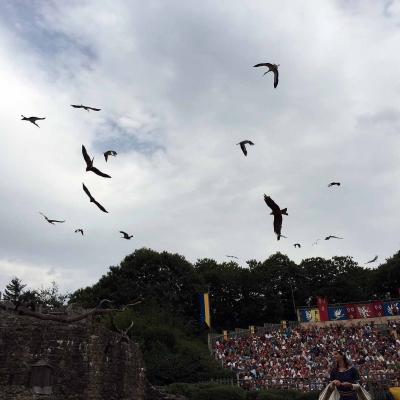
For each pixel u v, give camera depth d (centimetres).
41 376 2822
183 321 7881
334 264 11962
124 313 5778
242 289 10981
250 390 4600
